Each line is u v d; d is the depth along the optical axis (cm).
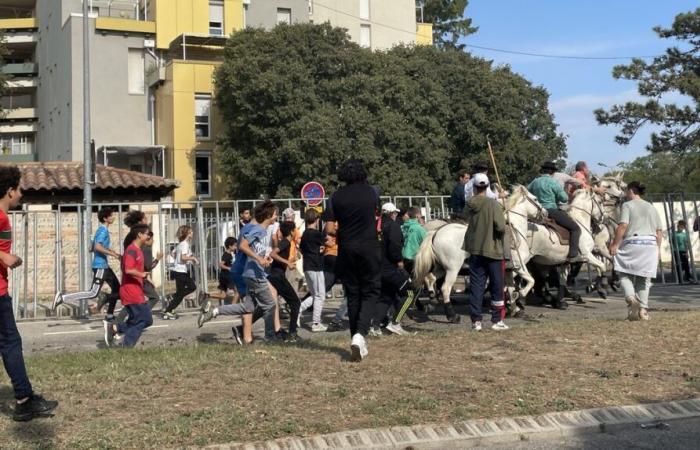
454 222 1416
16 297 1683
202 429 624
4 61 5656
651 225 1191
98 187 2578
